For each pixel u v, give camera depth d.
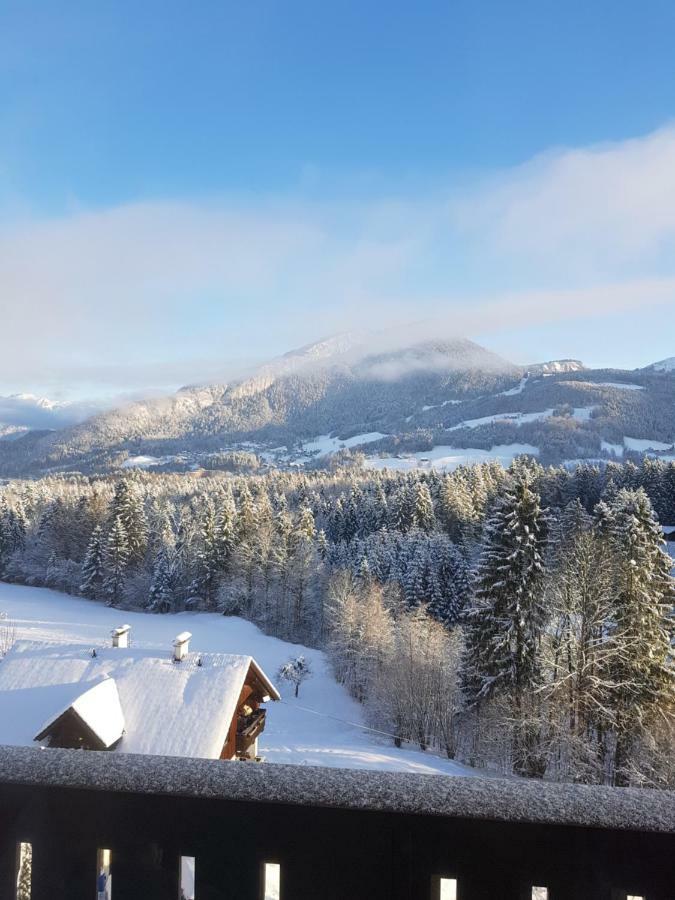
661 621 19.25
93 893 1.41
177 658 14.64
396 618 41.53
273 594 56.25
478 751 24.53
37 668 14.27
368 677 35.25
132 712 13.16
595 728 19.16
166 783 1.41
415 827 1.34
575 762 18.02
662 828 1.25
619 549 19.50
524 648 19.61
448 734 27.34
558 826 1.29
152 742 12.52
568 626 19.55
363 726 32.22
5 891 1.43
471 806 1.31
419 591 44.88
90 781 1.43
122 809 1.42
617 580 19.00
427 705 28.36
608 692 18.41
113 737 12.29
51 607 58.38
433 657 29.23
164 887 1.39
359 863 1.34
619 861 1.27
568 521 37.53
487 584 21.06
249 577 57.28
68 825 1.43
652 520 19.59
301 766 1.44
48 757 1.49
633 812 1.28
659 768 17.61
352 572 52.22
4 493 96.44
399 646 31.72
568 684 18.86
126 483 63.66
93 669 14.28
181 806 1.41
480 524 59.97
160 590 58.47
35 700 13.19
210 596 59.38
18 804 1.46
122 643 15.88
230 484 115.88
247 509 64.44
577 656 18.84
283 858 1.37
